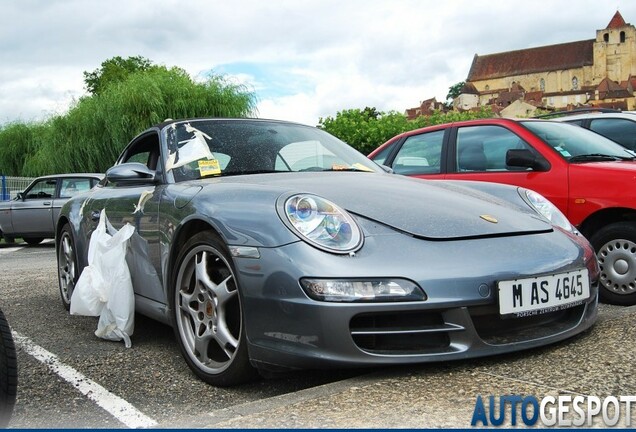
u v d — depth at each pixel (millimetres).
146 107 24875
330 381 2922
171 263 3213
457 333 2562
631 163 4480
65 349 3707
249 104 27234
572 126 5309
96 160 24844
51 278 6699
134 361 3426
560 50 136875
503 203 3273
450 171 5207
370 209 2844
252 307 2637
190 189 3252
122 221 3838
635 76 129000
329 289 2465
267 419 2238
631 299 4199
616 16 131875
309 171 3650
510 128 4984
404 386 2475
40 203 12875
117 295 3695
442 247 2676
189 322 3127
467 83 142375
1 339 2219
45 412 2689
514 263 2701
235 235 2736
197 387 2967
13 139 34969
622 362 2615
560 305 2805
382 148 5918
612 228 4258
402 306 2473
